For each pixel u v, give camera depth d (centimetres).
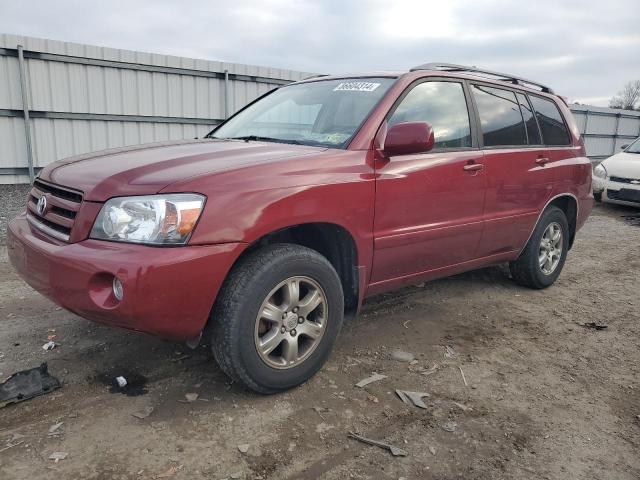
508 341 405
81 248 265
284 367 304
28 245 291
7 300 443
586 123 2573
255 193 282
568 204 552
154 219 258
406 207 359
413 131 329
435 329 421
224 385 315
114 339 369
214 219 267
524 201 470
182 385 313
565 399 323
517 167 455
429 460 258
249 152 322
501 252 468
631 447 277
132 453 251
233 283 283
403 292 507
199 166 288
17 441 255
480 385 334
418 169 366
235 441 263
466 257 429
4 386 300
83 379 315
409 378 337
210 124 1461
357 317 437
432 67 429
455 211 400
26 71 1142
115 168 297
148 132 1352
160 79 1342
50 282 275
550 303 499
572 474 254
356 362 355
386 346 383
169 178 271
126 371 327
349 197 323
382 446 266
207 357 347
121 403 292
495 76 491
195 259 259
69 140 1229
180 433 268
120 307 251
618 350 400
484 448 270
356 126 353
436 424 288
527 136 486
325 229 336
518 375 351
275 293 302
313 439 269
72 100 1215
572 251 737
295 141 365
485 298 502
